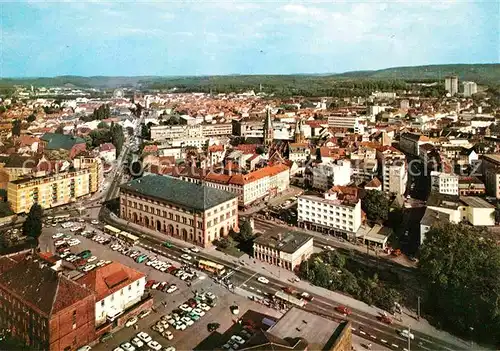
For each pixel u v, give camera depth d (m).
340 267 160.00
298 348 91.94
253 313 130.50
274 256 163.88
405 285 149.88
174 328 122.75
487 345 115.75
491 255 125.69
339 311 130.88
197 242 185.38
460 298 122.81
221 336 118.56
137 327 123.12
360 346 114.00
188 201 188.12
